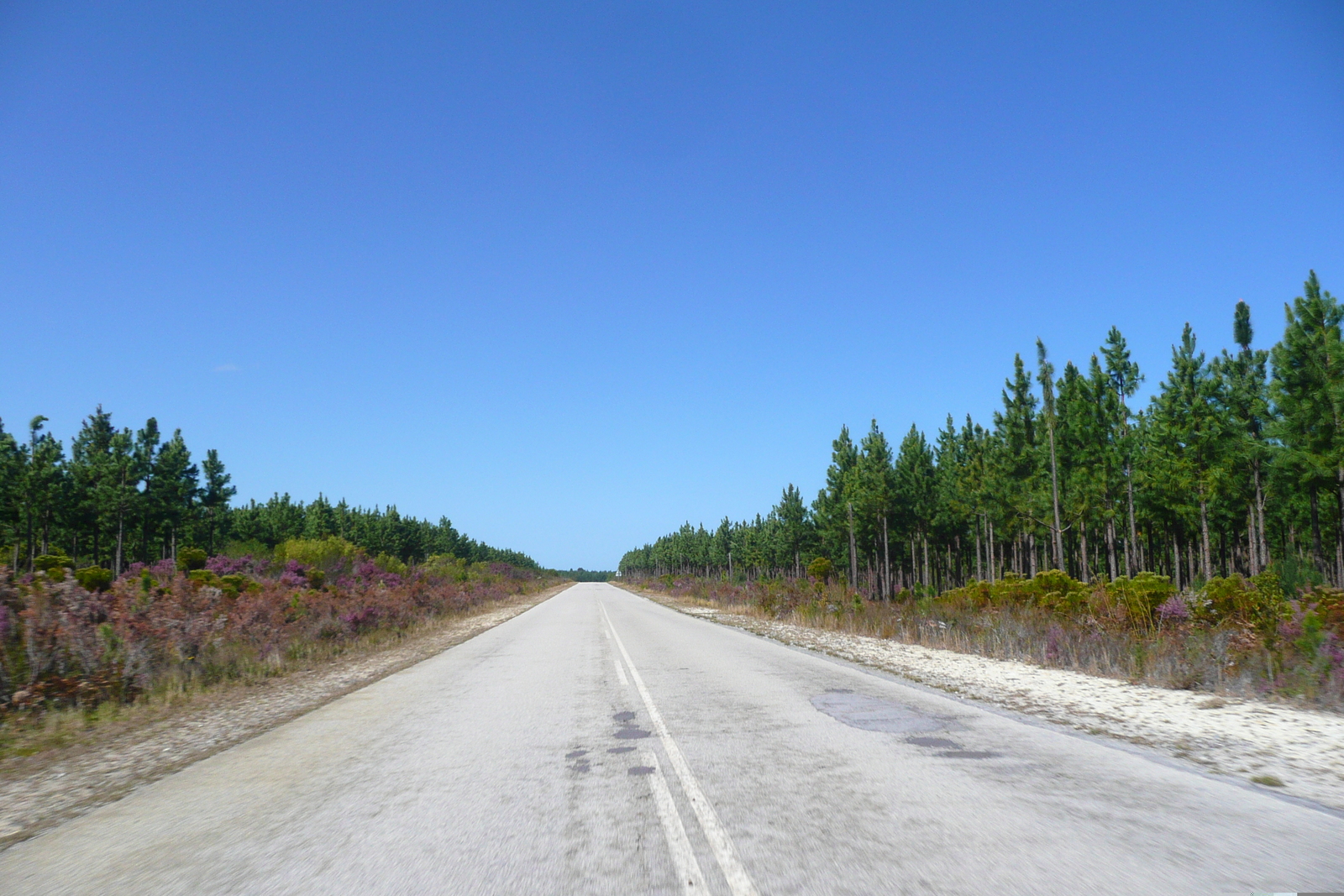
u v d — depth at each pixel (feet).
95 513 182.50
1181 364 122.83
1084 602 58.54
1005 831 15.40
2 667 32.99
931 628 61.16
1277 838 14.87
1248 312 114.21
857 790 18.63
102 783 21.80
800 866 13.78
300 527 258.78
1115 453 128.47
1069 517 135.85
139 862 14.97
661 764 21.81
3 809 19.66
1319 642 33.04
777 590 113.39
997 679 38.88
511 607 147.33
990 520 157.58
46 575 45.55
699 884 13.07
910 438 188.14
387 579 120.57
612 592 274.77
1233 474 114.83
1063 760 21.43
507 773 21.26
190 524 214.90
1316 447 92.84
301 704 35.12
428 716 30.68
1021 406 148.97
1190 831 15.29
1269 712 28.81
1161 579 51.72
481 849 15.17
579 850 14.97
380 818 17.38
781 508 240.53
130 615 42.32
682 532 403.95
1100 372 132.05
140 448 196.65
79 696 34.04
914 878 13.08
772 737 25.12
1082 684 36.81
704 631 77.77
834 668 43.88
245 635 51.37
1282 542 151.02
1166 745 23.27
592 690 37.06
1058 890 12.50
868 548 212.23
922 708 30.19
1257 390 112.98
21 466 166.09
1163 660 37.63
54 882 14.11
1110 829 15.49
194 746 26.53
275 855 15.15
